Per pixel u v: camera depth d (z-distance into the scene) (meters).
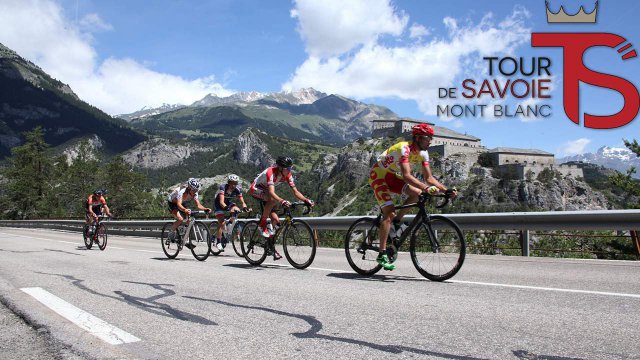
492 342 2.96
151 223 22.45
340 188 196.25
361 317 3.69
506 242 10.06
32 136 90.12
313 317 3.71
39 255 10.19
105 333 3.21
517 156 148.88
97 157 91.06
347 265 7.68
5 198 86.75
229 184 9.37
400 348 2.86
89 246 13.14
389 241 6.00
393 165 5.69
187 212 9.05
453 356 2.70
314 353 2.77
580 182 134.75
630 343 2.92
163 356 2.72
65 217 39.50
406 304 4.19
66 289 5.14
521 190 130.38
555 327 3.33
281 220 7.56
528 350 2.79
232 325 3.47
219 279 5.95
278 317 3.72
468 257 8.89
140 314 3.86
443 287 5.15
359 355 2.73
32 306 4.07
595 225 8.12
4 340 3.04
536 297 4.50
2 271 6.86
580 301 4.29
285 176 7.35
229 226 9.40
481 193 133.12
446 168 146.38
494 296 4.56
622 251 8.99
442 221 5.64
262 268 7.29
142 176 86.19
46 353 2.76
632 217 7.65
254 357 2.70
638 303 4.19
